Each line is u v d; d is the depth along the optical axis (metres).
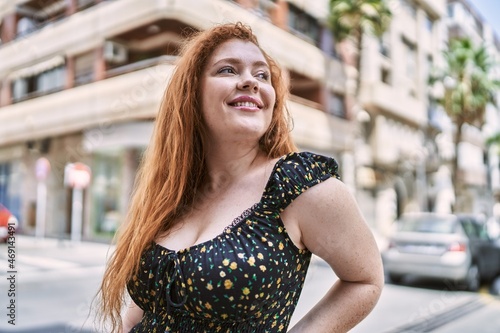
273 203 1.04
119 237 1.39
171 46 11.98
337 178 1.09
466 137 27.91
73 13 13.76
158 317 1.12
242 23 1.33
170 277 1.09
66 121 14.03
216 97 1.21
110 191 14.02
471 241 8.33
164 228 1.22
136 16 11.62
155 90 11.33
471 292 7.97
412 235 8.41
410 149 22.23
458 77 21.88
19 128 15.66
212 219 1.15
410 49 23.08
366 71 19.59
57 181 15.55
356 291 1.03
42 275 7.95
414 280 8.88
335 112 17.41
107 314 1.35
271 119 1.29
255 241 1.03
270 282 1.01
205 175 1.28
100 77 13.06
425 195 24.47
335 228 1.02
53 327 4.67
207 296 1.00
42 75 15.02
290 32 14.85
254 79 1.20
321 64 16.09
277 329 1.06
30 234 15.91
